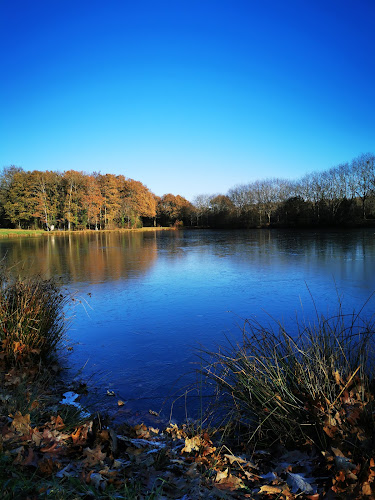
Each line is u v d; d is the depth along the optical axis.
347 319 6.65
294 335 5.77
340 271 12.48
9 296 5.30
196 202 79.44
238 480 2.35
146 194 74.06
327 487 2.16
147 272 13.30
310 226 52.31
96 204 58.44
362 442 2.26
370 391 2.77
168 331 6.40
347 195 51.72
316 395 2.87
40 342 4.88
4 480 2.02
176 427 3.26
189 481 2.30
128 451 2.69
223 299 8.74
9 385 3.77
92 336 6.20
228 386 3.56
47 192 54.28
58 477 2.16
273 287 10.05
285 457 2.67
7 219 56.06
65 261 16.95
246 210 64.88
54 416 3.10
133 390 4.19
